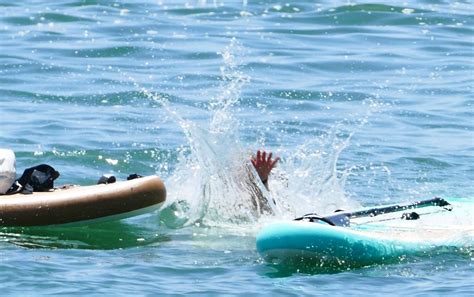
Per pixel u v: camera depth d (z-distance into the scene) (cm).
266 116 5178
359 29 7338
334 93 5691
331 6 7888
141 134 4797
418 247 3147
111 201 3444
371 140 4812
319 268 3038
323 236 3019
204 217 3603
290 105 5425
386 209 3316
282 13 7738
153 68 6169
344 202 3828
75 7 7794
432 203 3472
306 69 6219
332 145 4697
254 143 4666
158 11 7750
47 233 3391
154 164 4372
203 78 5928
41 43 6700
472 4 8156
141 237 3391
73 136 4719
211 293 2791
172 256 3162
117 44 6688
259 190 3616
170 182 3781
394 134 4938
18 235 3347
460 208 3509
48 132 4784
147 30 7112
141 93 5578
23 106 5300
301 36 7075
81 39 6838
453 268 3027
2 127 4856
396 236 3183
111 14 7600
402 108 5441
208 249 3250
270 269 3023
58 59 6319
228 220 3584
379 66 6350
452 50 6800
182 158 3825
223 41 6856
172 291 2805
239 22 7444
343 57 6525
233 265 3066
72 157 4394
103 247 3259
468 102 5581
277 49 6675
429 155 4569
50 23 7275
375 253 3069
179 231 3469
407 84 5959
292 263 3047
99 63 6269
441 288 2848
